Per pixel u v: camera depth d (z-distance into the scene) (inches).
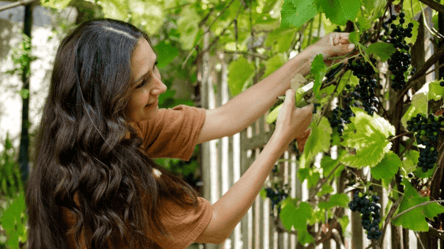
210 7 88.9
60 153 39.5
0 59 154.0
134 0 86.4
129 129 41.9
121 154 39.4
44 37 152.9
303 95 45.3
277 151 42.1
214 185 139.3
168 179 41.9
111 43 38.9
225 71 127.6
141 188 39.7
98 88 38.8
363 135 49.9
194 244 143.5
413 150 54.7
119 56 38.5
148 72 40.0
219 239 40.9
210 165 139.3
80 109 39.6
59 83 40.6
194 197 40.3
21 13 157.5
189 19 89.7
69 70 39.8
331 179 70.0
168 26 113.9
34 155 43.7
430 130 45.1
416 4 56.5
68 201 39.0
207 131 53.2
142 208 39.3
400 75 47.5
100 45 39.1
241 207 40.3
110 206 38.7
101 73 38.7
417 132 46.1
